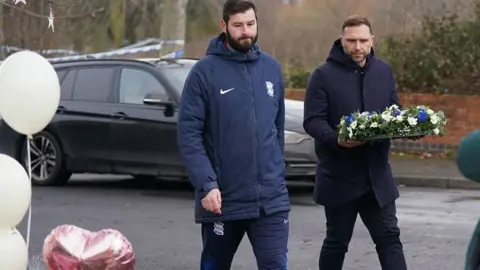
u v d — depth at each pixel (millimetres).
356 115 6082
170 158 12906
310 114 6422
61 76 14102
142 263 8703
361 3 22984
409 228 10430
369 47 6328
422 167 16750
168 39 19078
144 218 11180
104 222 10883
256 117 5703
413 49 20109
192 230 10375
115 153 13430
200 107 5695
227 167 5664
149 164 13125
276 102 5848
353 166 6312
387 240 6363
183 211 11750
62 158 13977
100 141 13539
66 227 5656
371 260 8711
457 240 9680
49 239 5582
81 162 13789
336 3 23656
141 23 31797
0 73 5781
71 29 28438
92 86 13789
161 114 12945
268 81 5805
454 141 18828
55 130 13961
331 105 6367
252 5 5738
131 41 31484
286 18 24188
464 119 19047
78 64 14047
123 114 13297
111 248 5484
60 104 13930
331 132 6266
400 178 15469
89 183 14820
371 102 6305
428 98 19438
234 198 5676
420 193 13984
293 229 10320
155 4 31703
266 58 5879
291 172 12320
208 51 5816
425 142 18859
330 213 6492
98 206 12148
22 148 14188
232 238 5812
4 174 5422
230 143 5664
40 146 14242
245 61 5746
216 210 5582
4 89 5738
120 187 14281
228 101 5664
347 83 6332
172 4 19047
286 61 23516
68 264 5449
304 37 23953
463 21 20125
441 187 15102
